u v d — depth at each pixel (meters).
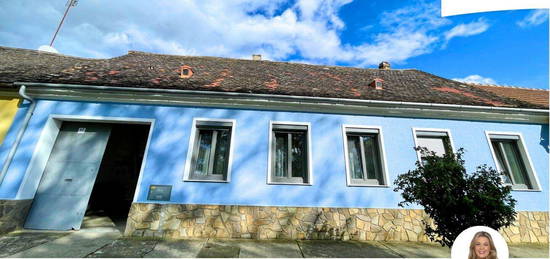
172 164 5.33
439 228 3.47
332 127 6.01
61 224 5.02
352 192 5.50
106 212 7.00
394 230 5.27
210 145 5.77
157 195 5.06
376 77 9.43
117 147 8.61
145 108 5.70
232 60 10.45
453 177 3.36
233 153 5.54
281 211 5.21
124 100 5.67
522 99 9.00
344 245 4.71
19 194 4.75
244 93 5.71
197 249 4.13
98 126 5.71
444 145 6.21
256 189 5.32
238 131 5.73
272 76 8.20
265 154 5.61
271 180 5.50
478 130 6.29
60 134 5.57
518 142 6.32
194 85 6.22
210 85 6.37
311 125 5.97
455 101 6.54
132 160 8.80
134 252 3.85
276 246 4.49
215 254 3.93
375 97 6.30
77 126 5.67
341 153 5.80
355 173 5.90
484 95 7.75
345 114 6.17
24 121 5.20
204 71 8.02
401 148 5.97
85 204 5.21
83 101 5.58
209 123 5.75
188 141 5.55
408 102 5.98
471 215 3.11
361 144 6.11
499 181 3.34
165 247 4.17
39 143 5.13
